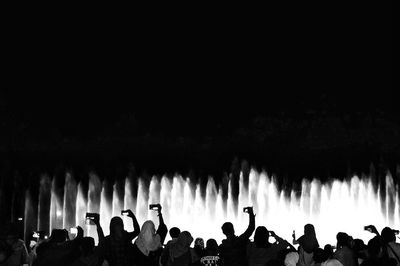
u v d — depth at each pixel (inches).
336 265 445.1
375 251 484.1
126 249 478.9
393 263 465.4
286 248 510.6
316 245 481.7
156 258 515.5
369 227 500.7
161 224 555.5
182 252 518.6
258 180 1374.3
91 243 475.2
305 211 1333.7
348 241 514.3
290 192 1350.9
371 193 1336.1
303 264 482.3
